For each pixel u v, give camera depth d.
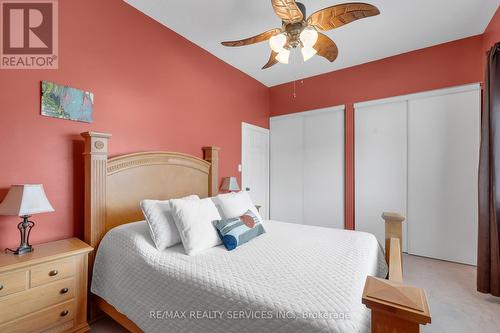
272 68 3.83
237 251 1.72
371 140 3.64
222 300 1.16
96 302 1.88
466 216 3.01
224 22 2.63
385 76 3.50
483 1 2.31
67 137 1.93
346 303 1.04
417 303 0.71
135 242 1.72
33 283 1.47
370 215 3.64
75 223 1.96
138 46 2.43
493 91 2.20
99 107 2.12
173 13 2.49
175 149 2.80
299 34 1.92
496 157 2.19
